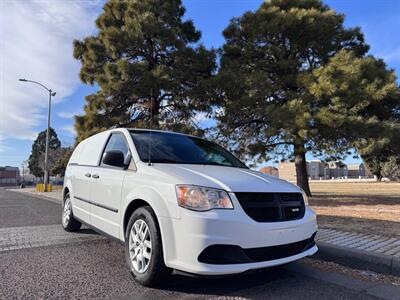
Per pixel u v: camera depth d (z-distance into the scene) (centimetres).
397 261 482
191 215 362
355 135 1380
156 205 393
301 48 1681
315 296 396
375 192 2577
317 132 1359
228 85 1507
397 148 1518
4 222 884
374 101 1423
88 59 1825
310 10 1585
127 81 1644
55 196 2184
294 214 420
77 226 712
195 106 1736
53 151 4341
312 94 1373
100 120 1775
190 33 1938
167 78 1592
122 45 1669
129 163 489
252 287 420
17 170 10850
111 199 496
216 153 574
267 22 1617
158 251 387
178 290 401
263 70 1669
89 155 636
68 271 466
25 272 460
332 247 557
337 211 1071
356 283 446
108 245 612
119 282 425
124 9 1820
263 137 1666
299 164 1844
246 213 373
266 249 380
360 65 1360
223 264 356
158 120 1733
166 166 446
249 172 473
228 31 1731
